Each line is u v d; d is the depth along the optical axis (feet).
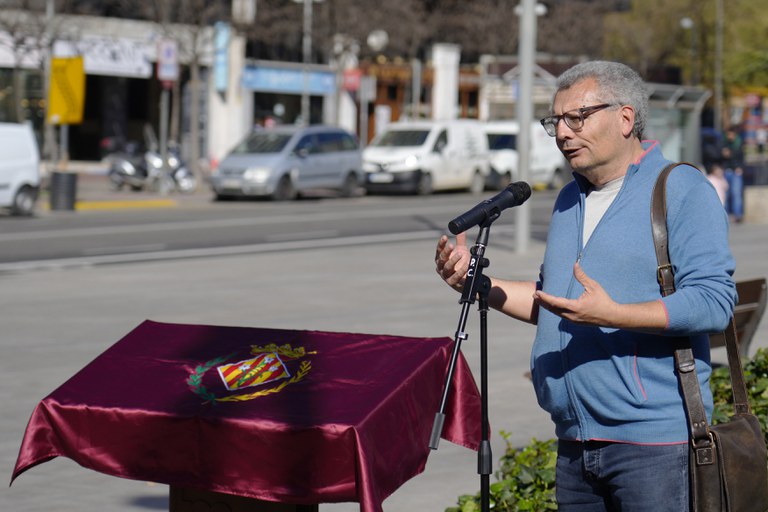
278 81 178.09
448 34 207.21
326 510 23.80
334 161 127.13
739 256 70.74
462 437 16.46
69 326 46.60
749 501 13.56
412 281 60.18
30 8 120.26
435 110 210.59
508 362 38.19
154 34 147.54
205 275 62.95
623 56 217.36
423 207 116.06
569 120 13.83
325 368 15.40
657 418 13.42
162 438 14.67
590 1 211.20
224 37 166.91
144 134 162.09
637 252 13.56
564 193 14.74
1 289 57.21
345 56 170.81
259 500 15.01
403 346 16.07
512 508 19.65
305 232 88.63
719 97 222.69
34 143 99.71
